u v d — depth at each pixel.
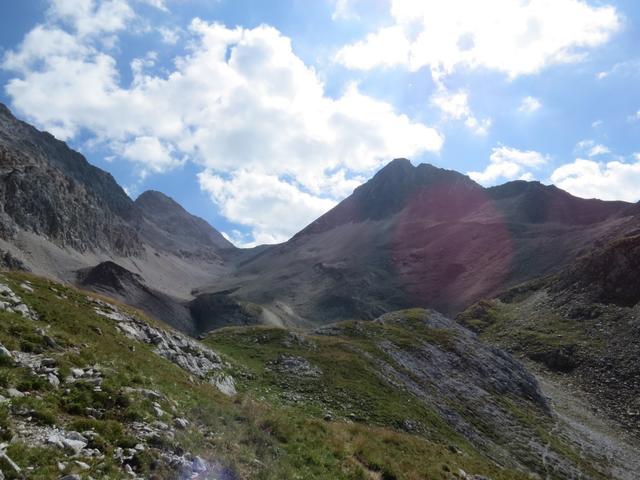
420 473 26.34
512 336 150.88
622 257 158.12
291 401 42.53
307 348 62.72
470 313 186.25
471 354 82.94
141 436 15.70
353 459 23.78
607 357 119.88
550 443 63.28
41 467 11.91
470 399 66.69
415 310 104.44
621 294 148.12
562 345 132.25
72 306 32.50
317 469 20.73
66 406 15.81
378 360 64.94
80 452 13.39
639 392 102.94
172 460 14.97
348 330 79.19
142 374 22.77
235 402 28.20
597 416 96.06
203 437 18.14
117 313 37.81
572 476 55.59
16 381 16.00
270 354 56.91
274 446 20.81
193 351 41.69
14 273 36.12
